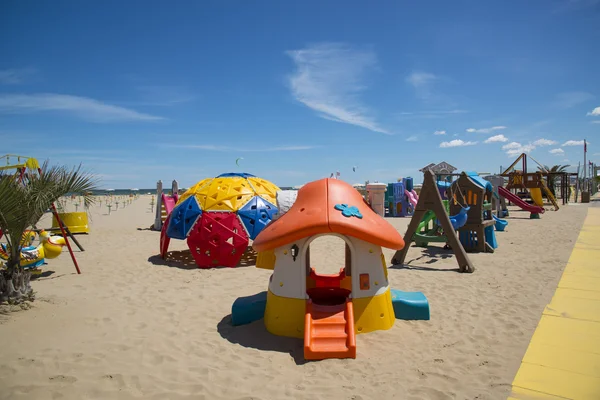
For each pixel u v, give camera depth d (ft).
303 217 17.85
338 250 42.55
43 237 31.04
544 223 63.87
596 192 205.67
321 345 16.29
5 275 22.40
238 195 35.50
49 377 14.52
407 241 35.09
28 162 26.68
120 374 14.76
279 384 14.12
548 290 25.58
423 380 14.32
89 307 22.77
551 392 13.43
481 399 13.05
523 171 100.78
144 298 24.81
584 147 150.71
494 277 29.55
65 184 26.16
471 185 40.22
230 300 24.40
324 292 20.83
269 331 18.70
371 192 78.48
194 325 20.04
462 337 18.10
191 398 13.23
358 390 13.67
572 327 19.19
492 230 42.27
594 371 14.82
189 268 33.71
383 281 18.94
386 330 18.63
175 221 35.29
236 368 15.37
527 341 17.63
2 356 16.08
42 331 18.79
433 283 28.14
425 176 33.47
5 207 21.47
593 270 30.60
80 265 35.04
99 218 84.17
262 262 21.65
